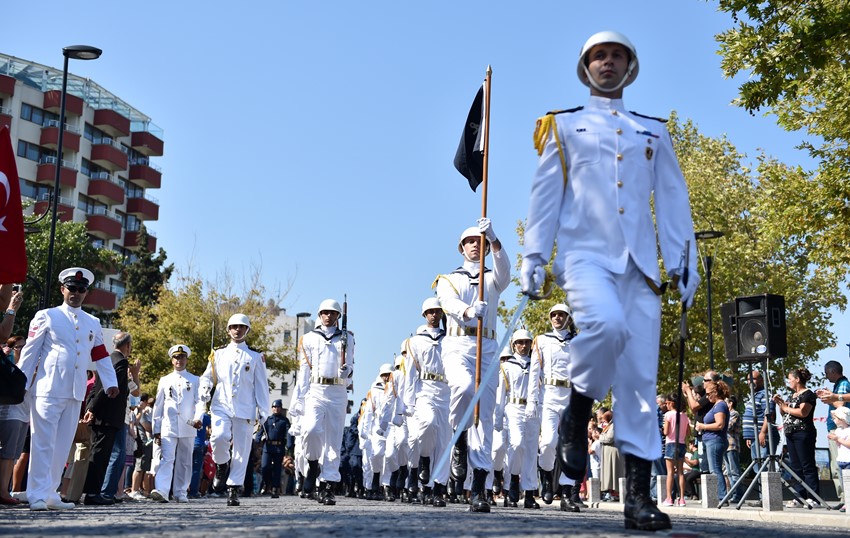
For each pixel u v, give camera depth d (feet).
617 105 20.61
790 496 63.31
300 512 30.48
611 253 19.39
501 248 36.14
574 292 18.84
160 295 184.44
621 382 19.06
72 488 45.16
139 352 179.63
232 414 46.57
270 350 179.32
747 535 17.53
